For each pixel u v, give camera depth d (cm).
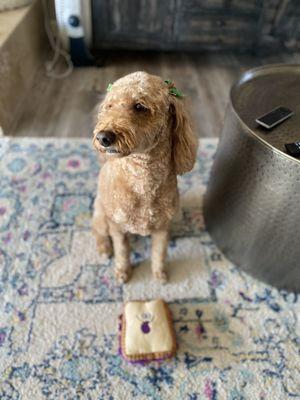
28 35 202
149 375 94
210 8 218
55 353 97
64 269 117
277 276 111
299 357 99
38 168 152
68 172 151
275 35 235
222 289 114
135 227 97
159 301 103
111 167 90
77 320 104
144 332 95
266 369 97
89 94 206
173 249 126
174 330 103
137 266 120
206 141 172
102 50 248
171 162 89
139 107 74
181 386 92
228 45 240
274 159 85
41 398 89
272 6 219
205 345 100
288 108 99
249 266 116
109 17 221
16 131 175
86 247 124
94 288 112
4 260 118
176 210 99
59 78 220
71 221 132
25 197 139
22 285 111
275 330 105
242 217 106
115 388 91
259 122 92
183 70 237
